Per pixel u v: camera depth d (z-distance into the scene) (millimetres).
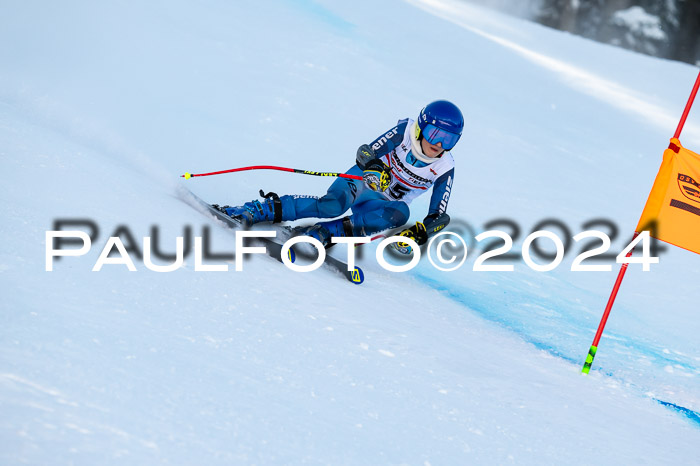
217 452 6699
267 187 20078
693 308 20219
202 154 20641
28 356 7113
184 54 27688
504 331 15227
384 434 8133
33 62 23000
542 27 65625
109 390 7051
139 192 13719
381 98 30688
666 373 15234
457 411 9414
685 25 100875
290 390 8406
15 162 12562
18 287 8453
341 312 11789
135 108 21984
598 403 11742
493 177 27844
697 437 11414
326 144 24578
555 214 25844
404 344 11289
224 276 11297
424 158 15844
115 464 6012
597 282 20922
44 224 10570
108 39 26719
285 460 6949
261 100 26141
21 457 5707
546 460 8805
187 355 8328
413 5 54406
